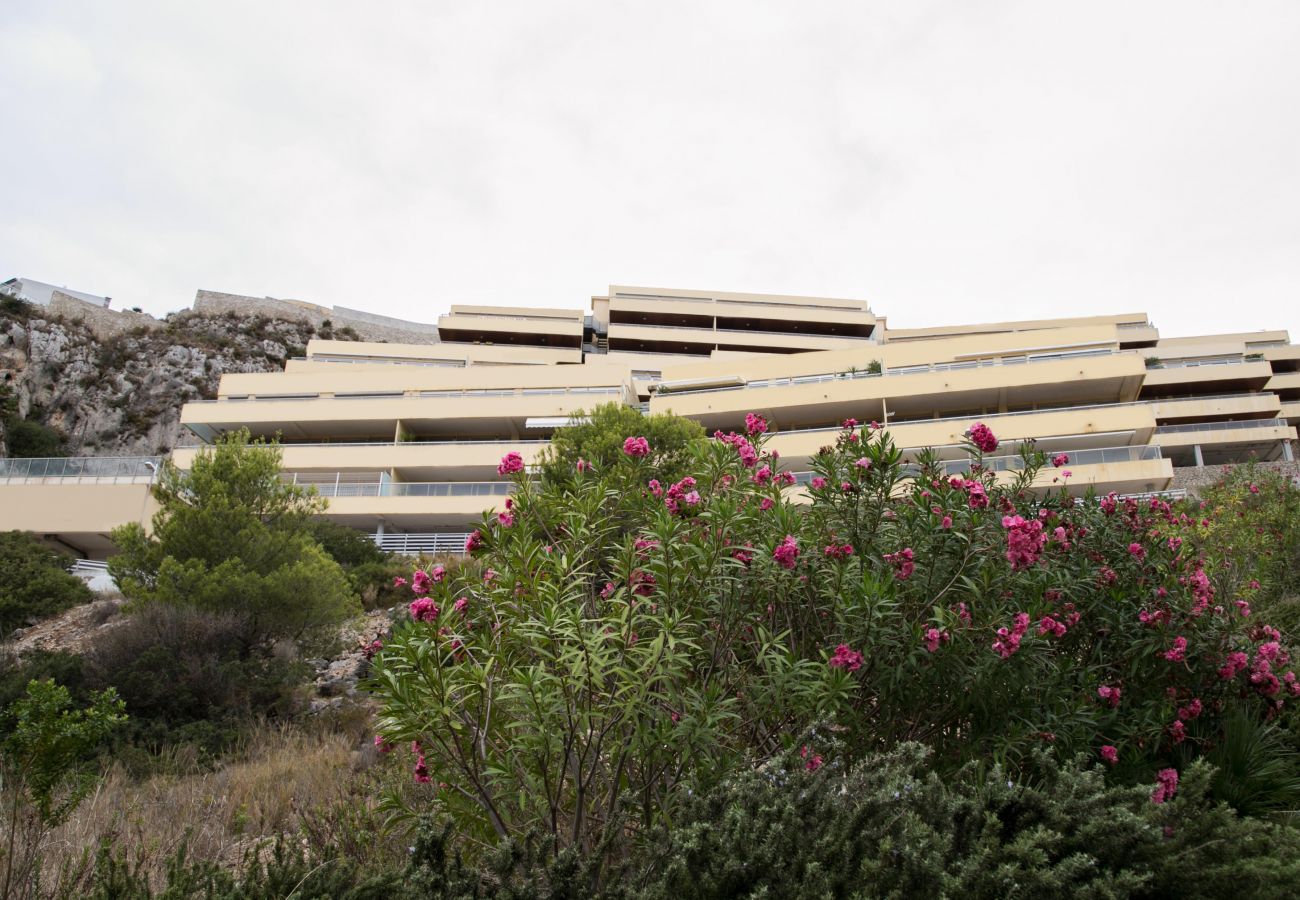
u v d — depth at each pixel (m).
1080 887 2.26
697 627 4.12
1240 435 41.06
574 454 19.66
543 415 40.38
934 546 4.45
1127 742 4.55
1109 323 57.62
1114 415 33.12
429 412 40.56
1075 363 36.09
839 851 2.41
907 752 2.88
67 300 72.75
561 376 42.84
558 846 3.27
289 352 76.00
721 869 2.38
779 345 62.50
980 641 4.21
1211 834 2.61
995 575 4.35
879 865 2.28
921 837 2.40
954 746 4.19
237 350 73.81
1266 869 2.38
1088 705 4.48
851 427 5.30
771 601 4.46
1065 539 5.22
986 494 5.05
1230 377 48.38
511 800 3.62
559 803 3.63
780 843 2.44
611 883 2.67
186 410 40.34
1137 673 4.93
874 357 41.78
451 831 3.10
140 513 34.22
